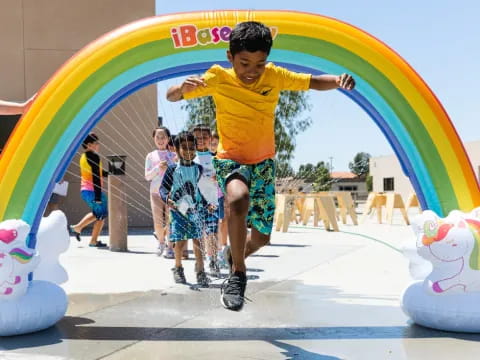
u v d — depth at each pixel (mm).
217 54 3822
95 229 8141
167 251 7008
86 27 11109
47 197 3750
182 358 2996
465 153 3799
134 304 4312
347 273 5703
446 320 3393
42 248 3674
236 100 3252
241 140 3289
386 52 3789
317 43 3793
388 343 3246
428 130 3789
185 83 3154
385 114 3926
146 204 11172
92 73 3643
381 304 4254
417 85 3785
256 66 3068
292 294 4648
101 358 3006
